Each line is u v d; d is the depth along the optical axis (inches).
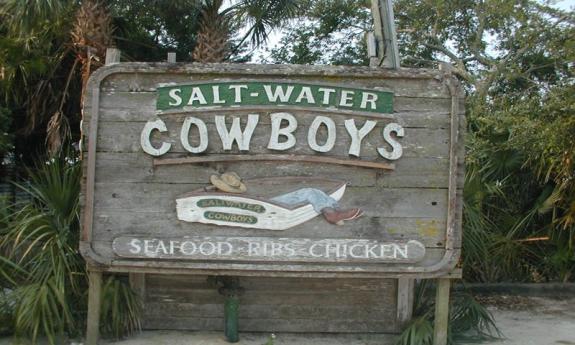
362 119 233.0
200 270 229.8
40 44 356.2
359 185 232.2
